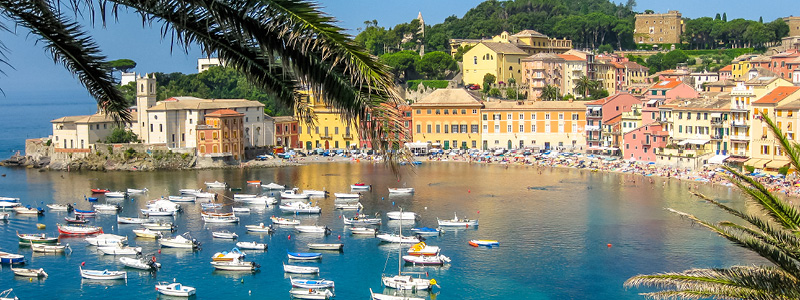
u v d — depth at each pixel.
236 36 23.50
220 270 121.06
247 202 182.12
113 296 109.19
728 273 38.47
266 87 25.58
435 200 179.75
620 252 126.19
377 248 133.25
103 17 23.73
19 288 112.44
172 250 133.88
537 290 108.31
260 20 22.55
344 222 153.25
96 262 125.94
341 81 23.27
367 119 23.45
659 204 168.12
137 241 141.50
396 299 103.88
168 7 23.70
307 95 25.56
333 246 132.12
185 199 183.12
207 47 24.92
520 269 118.12
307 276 117.19
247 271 120.31
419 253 124.94
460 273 116.94
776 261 36.47
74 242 140.00
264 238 142.00
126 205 179.25
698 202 169.75
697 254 123.56
